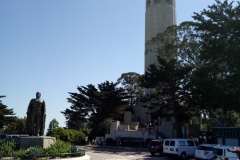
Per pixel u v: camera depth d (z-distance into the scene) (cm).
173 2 6844
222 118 5091
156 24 6575
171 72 4041
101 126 5109
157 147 2948
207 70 2870
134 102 7094
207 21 2825
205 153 2266
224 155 1881
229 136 3044
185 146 2694
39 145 1784
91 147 4116
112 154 2931
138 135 4403
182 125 4712
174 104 4047
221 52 2653
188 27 4300
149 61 6231
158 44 4791
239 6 2670
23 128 7075
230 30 2686
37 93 1966
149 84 4203
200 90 2902
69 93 5419
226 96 2716
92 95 5225
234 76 2553
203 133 3591
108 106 5212
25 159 1498
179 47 4325
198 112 4162
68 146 1844
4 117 5334
